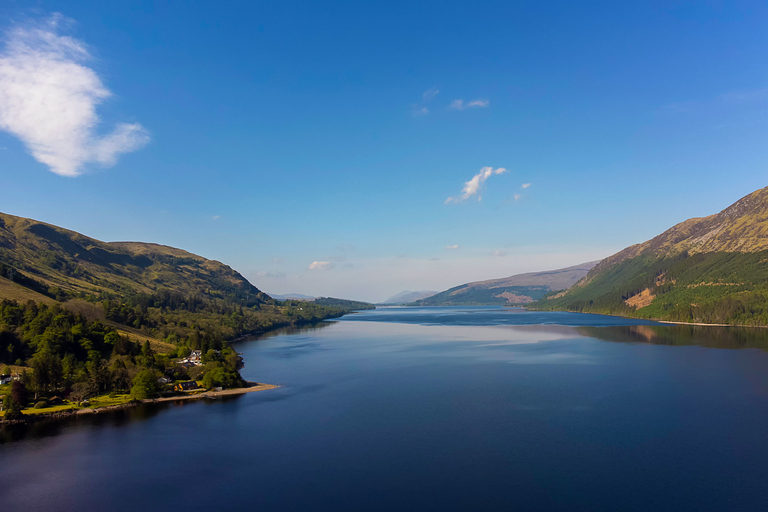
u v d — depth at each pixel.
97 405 124.38
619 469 79.69
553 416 109.31
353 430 102.44
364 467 82.44
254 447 93.19
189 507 69.50
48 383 127.88
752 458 83.19
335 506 69.00
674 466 80.56
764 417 105.19
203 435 100.81
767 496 70.00
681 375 151.50
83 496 73.44
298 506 69.19
